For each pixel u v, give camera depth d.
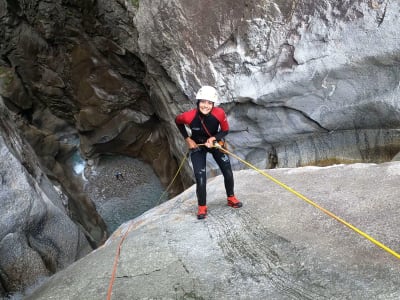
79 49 11.52
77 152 13.32
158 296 2.76
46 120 13.65
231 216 3.88
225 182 3.94
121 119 12.28
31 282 4.87
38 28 11.59
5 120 7.07
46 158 10.79
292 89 6.52
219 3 6.78
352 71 6.00
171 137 10.07
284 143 7.37
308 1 6.02
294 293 2.59
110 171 13.00
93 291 2.98
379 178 4.10
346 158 6.60
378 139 6.20
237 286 2.77
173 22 7.36
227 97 7.14
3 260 4.77
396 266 2.60
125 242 3.76
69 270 3.63
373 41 5.67
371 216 3.34
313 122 6.78
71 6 10.60
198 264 3.12
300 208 3.78
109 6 9.53
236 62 6.84
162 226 3.99
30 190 5.38
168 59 7.76
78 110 13.02
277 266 2.94
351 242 3.02
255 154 7.83
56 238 5.85
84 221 8.75
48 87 12.77
